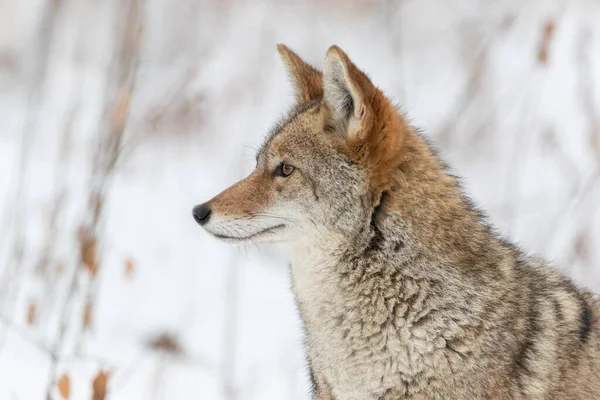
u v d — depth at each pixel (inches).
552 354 293.1
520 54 792.9
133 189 657.6
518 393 288.0
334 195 306.3
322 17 986.1
